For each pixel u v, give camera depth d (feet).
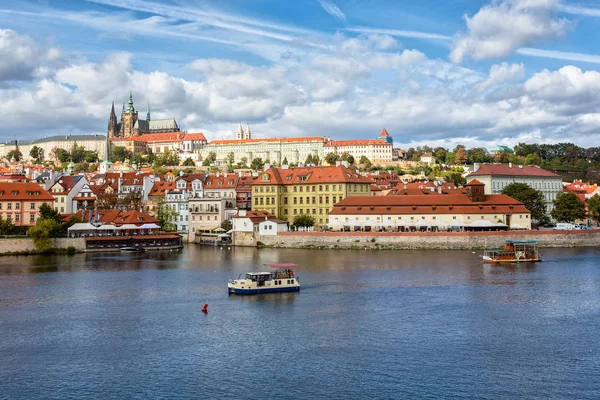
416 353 265.95
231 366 250.57
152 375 240.94
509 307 350.84
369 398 218.38
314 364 252.21
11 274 482.28
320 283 432.25
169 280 450.71
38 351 270.87
